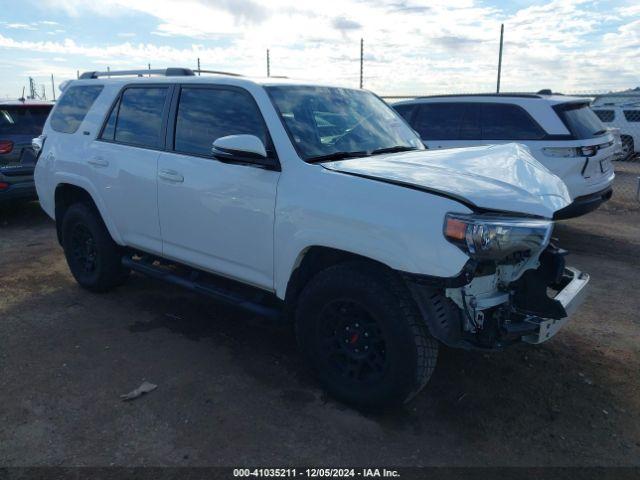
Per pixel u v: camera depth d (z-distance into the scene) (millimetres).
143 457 2881
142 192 4352
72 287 5453
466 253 2758
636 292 5406
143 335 4352
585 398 3504
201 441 3020
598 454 2969
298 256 3346
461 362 3934
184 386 3582
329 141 3682
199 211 3918
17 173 8008
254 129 3668
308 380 3688
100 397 3436
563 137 6750
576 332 4480
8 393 3467
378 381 3152
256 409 3334
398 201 2939
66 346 4141
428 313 2904
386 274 3088
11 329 4430
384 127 4227
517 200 2969
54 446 2957
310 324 3389
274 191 3436
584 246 7137
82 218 5016
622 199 10391
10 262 6336
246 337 4344
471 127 7469
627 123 15781
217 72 4711
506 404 3426
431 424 3215
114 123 4742
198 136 4027
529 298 3156
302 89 3969
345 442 3037
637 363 3957
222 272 3916
